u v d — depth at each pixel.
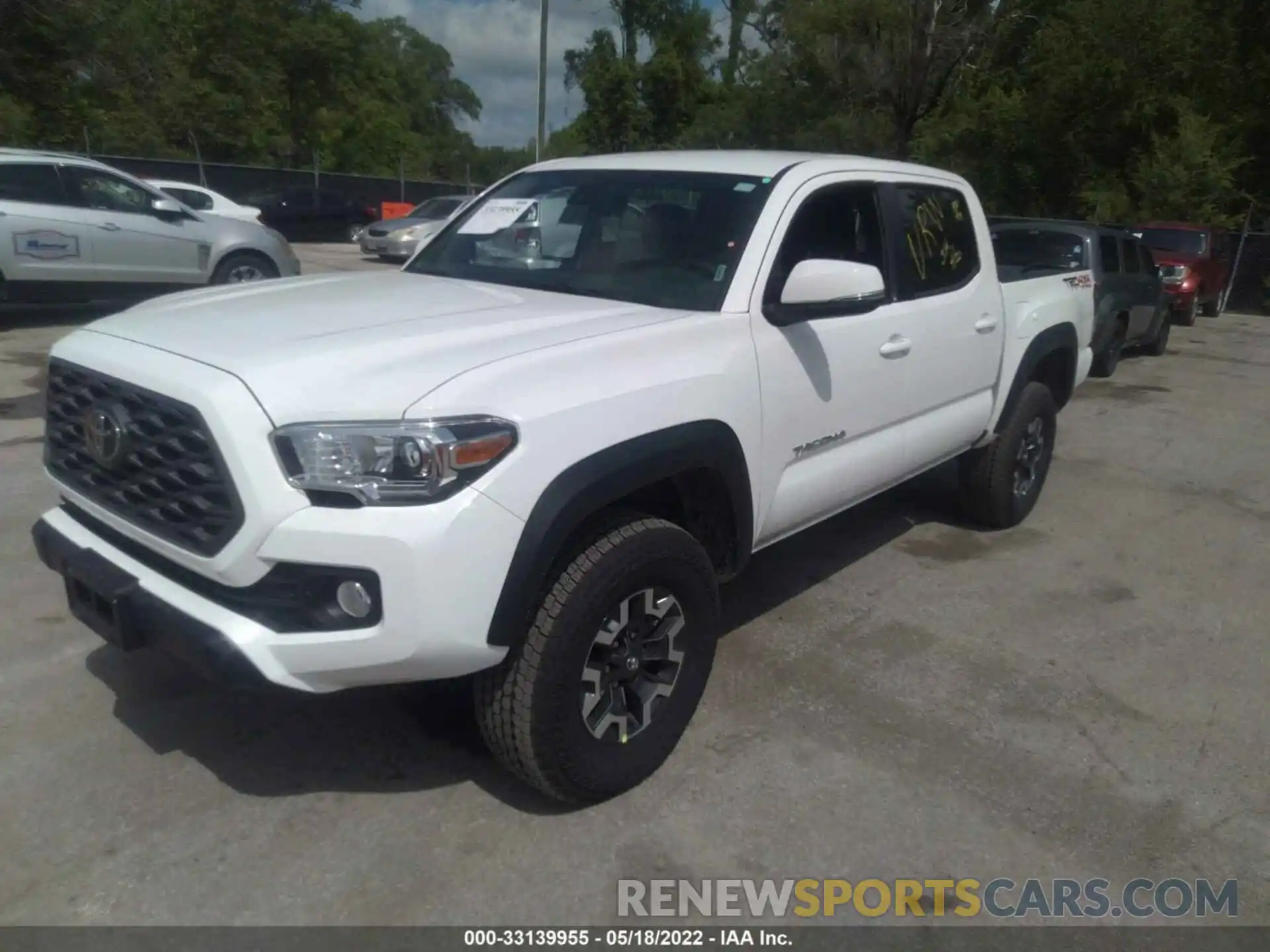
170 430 2.81
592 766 3.13
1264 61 25.73
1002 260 11.43
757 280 3.69
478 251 4.36
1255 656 4.57
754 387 3.59
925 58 23.11
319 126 51.09
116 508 3.06
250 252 12.15
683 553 3.26
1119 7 26.86
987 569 5.45
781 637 4.52
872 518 6.19
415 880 2.91
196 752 3.45
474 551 2.70
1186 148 24.00
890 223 4.48
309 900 2.82
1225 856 3.19
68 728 3.54
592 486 2.94
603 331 3.25
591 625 3.00
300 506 2.64
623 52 39.06
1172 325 18.12
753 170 4.06
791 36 25.09
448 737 3.60
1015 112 28.62
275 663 2.71
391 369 2.81
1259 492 7.24
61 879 2.85
